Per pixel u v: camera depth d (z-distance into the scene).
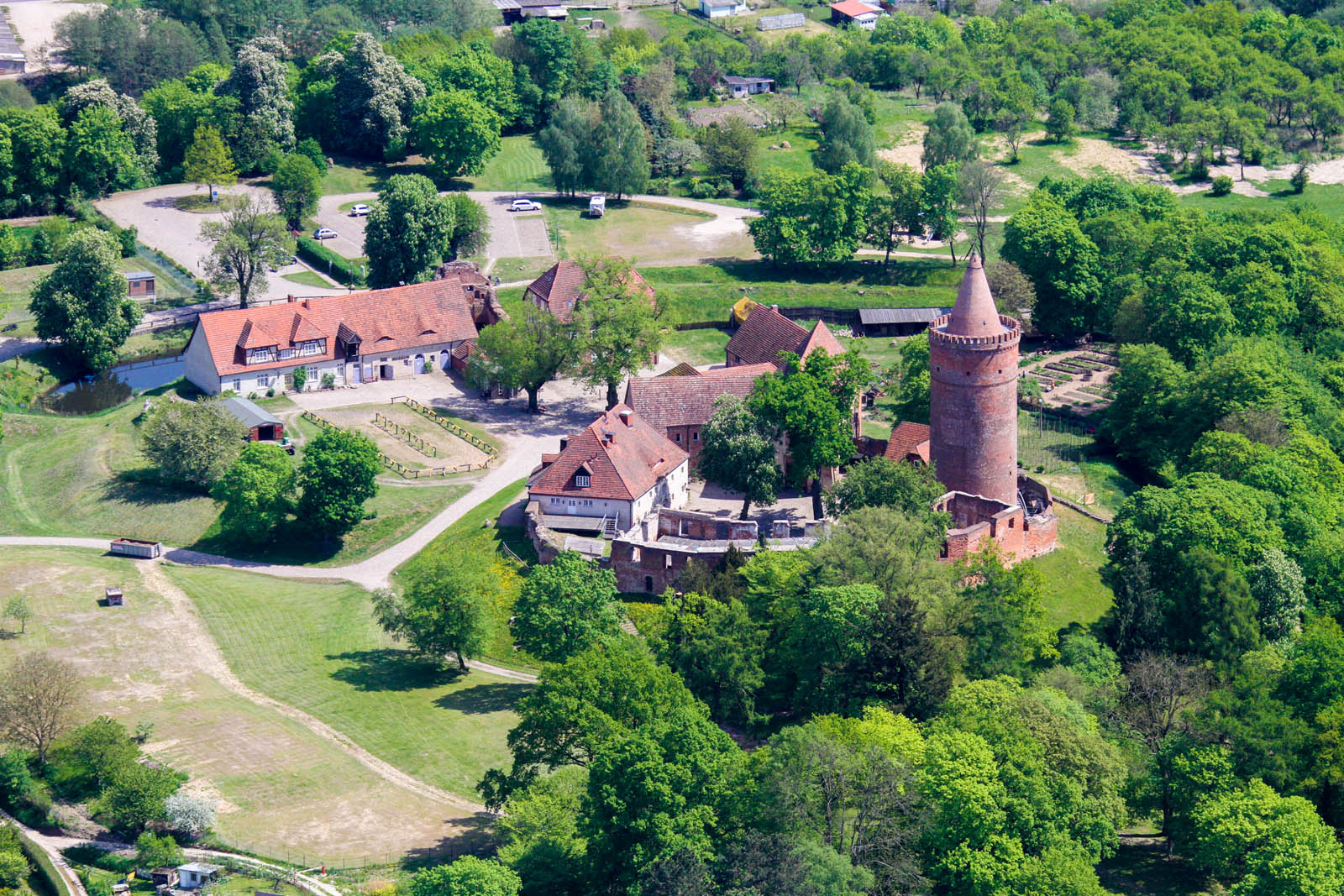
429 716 163.12
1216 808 141.50
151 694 165.75
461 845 139.62
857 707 155.25
